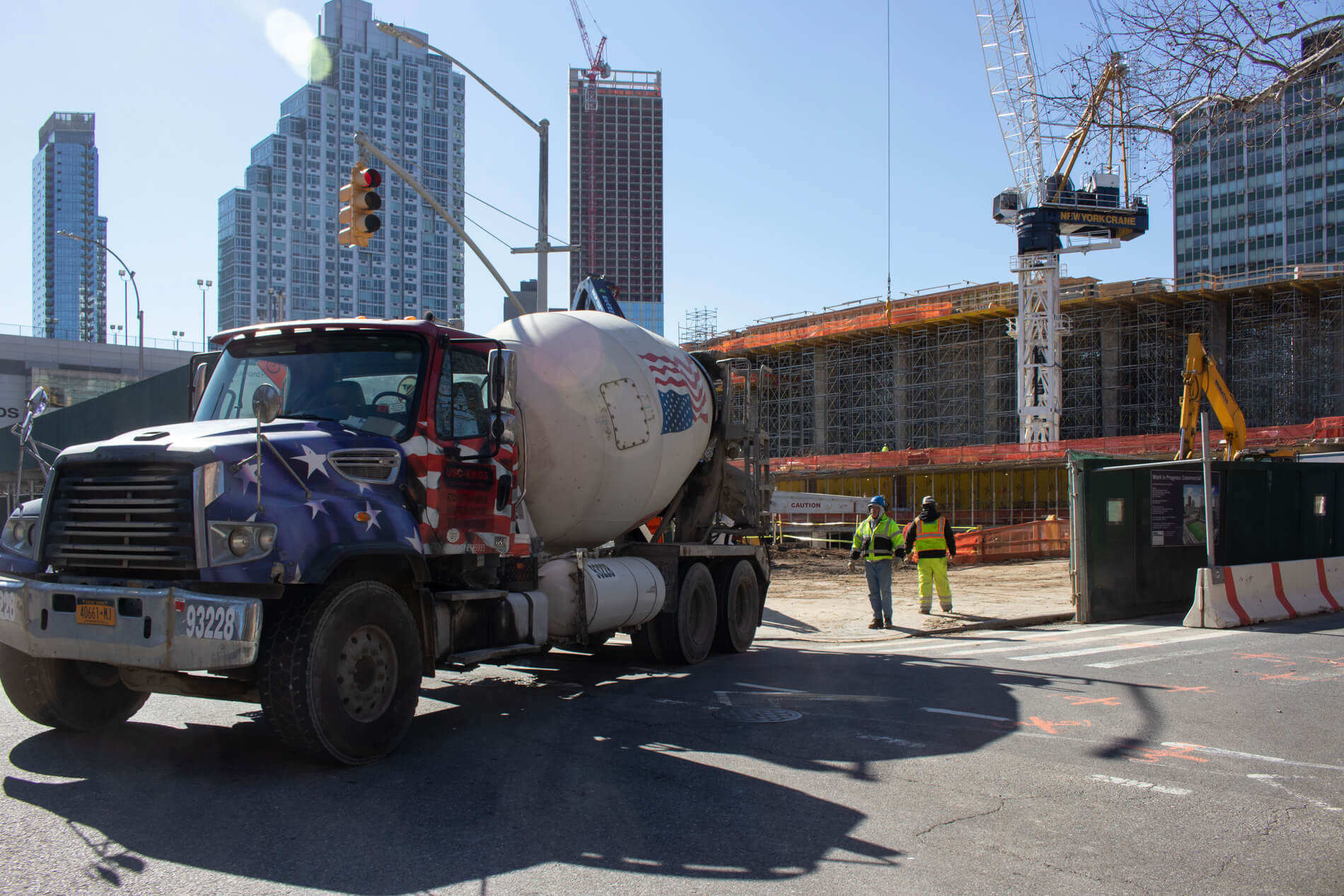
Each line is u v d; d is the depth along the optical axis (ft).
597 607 30.19
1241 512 56.34
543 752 21.35
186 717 24.44
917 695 28.89
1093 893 13.67
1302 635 43.32
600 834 15.88
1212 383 67.87
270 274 579.48
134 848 14.90
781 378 246.47
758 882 13.93
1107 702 27.73
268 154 586.86
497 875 14.03
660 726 24.39
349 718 19.60
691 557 36.37
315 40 612.70
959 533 95.55
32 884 13.41
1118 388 194.39
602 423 31.81
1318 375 177.47
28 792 17.78
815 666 35.12
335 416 22.89
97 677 22.12
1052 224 166.09
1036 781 19.39
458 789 18.31
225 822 16.15
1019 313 170.60
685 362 38.22
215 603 17.90
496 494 25.85
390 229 617.21
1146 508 52.39
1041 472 153.89
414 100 634.43
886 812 17.30
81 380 248.11
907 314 213.46
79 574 19.57
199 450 18.80
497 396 24.57
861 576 80.48
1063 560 92.22
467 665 23.99
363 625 20.07
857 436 227.20
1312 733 23.82
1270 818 17.20
